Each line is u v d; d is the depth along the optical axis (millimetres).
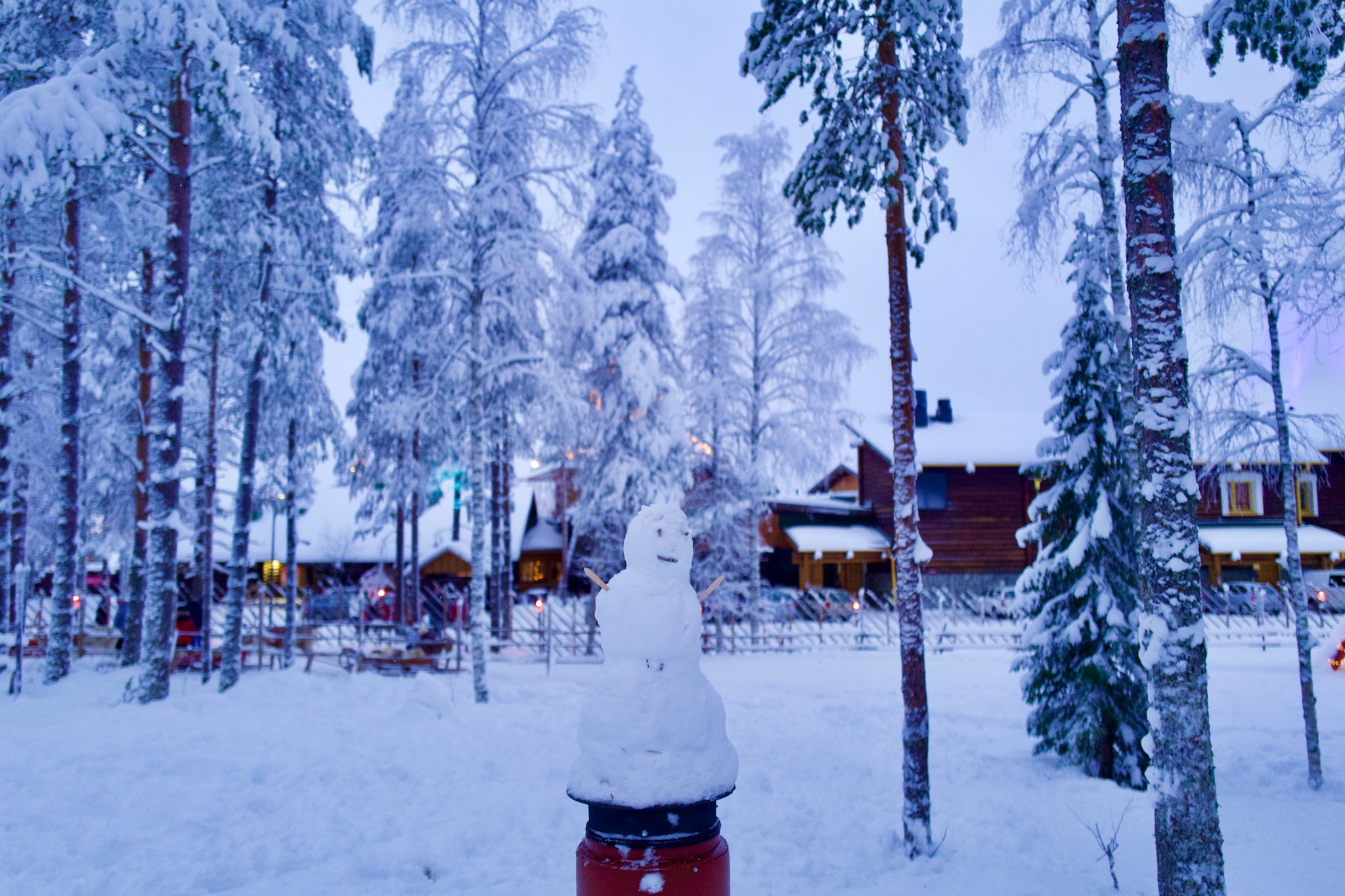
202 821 7699
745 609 22469
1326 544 30875
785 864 6855
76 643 18703
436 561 37906
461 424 19344
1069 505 10391
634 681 4543
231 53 12156
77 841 7137
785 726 12359
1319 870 6422
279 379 20078
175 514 13891
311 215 17000
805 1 8055
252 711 12742
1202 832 4852
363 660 17812
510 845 7309
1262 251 9156
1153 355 5230
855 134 8148
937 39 7859
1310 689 9125
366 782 9172
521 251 15109
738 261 23578
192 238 16953
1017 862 6867
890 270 7988
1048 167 10508
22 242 16500
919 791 7188
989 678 17109
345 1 16219
